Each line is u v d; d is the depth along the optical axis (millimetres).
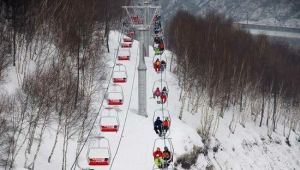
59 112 110062
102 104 133875
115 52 178500
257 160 171625
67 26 140875
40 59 135250
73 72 132125
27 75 118500
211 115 159375
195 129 150250
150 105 143750
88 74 136375
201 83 177125
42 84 110438
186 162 123125
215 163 145375
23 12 137250
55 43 140875
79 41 133875
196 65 179375
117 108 133375
